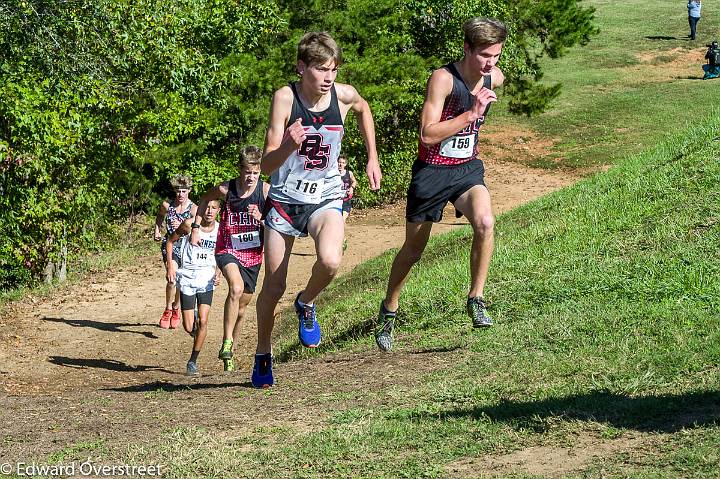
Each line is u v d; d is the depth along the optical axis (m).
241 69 37.22
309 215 10.92
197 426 11.70
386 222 42.41
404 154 45.97
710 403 9.70
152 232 38.94
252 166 17.20
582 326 14.19
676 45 80.00
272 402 13.08
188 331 19.42
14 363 20.67
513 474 8.45
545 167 53.09
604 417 9.75
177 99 34.53
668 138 29.28
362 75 41.34
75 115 29.22
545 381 11.68
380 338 13.06
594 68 74.62
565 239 20.33
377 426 10.53
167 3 34.28
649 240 18.44
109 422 12.47
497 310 16.81
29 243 29.62
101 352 21.88
